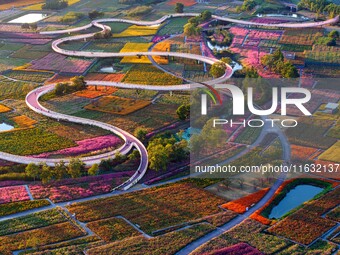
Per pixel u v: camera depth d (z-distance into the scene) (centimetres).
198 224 14950
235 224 14912
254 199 15925
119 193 16825
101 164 18388
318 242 14038
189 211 15562
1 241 14375
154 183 17362
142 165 18250
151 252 13750
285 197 16050
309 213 15162
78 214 15625
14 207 16112
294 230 14475
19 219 15462
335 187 16275
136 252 13762
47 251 13912
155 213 15538
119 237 14500
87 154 19425
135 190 16950
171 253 13725
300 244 13975
